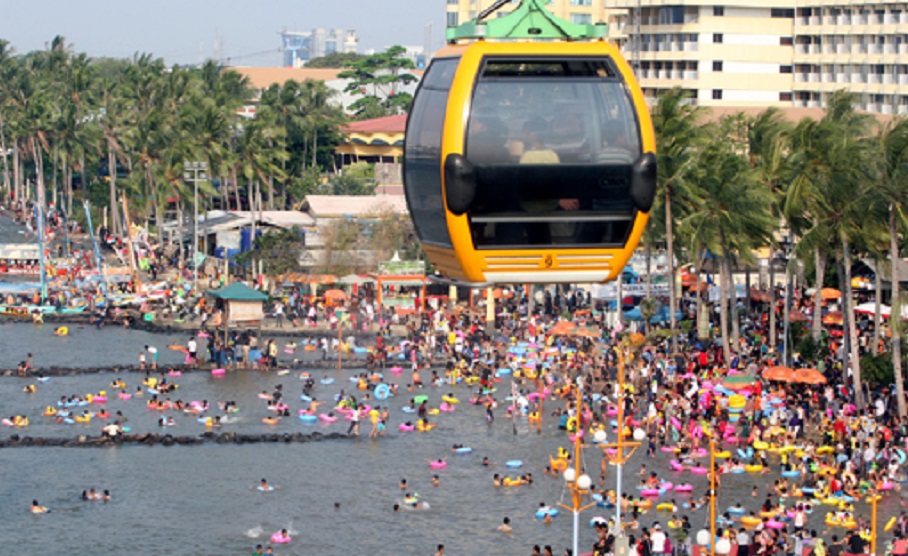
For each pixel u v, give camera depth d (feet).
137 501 404.57
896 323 456.86
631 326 652.07
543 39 142.82
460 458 457.27
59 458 454.81
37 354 654.12
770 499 398.01
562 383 567.59
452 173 138.00
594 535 370.32
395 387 567.18
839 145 482.69
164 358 649.20
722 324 571.28
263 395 560.20
